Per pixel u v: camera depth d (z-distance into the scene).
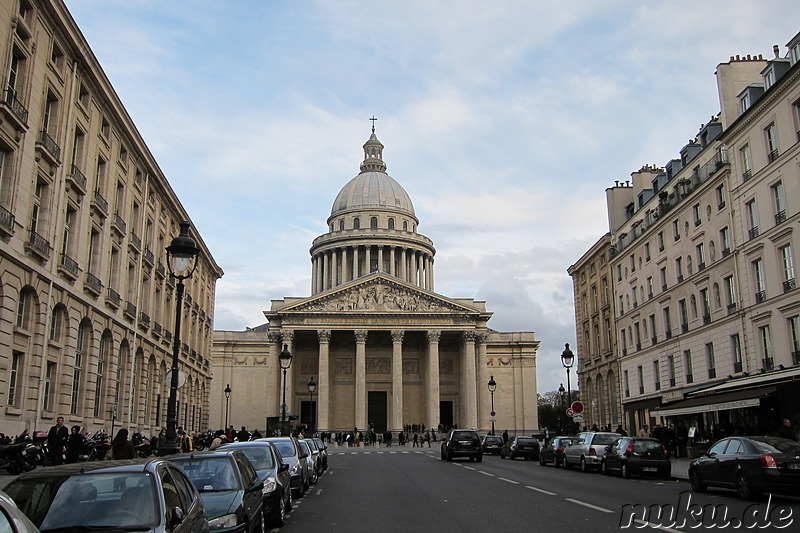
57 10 33.12
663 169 67.62
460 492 25.28
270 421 75.94
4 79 29.02
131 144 46.12
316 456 31.88
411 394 112.12
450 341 114.06
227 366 120.06
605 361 73.56
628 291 66.81
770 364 42.56
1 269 29.00
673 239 56.44
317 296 104.81
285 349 55.25
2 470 27.17
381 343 112.81
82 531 8.74
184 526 9.55
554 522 16.98
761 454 21.33
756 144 43.59
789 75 38.84
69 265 35.91
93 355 40.16
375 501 22.70
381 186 151.62
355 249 140.88
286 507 18.92
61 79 34.81
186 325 65.81
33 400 32.34
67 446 26.30
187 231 25.05
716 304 49.25
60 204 34.97
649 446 31.31
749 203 44.84
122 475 9.66
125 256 45.59
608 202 72.12
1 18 28.55
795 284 39.56
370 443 97.56
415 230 152.25
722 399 39.22
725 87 49.62
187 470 14.23
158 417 54.97
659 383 59.69
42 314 33.12
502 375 121.38
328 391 107.50
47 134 33.03
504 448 56.75
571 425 46.53
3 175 29.83
